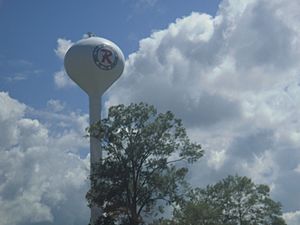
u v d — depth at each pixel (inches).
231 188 2770.7
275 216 2805.1
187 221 2305.6
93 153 2839.6
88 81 3053.6
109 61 3043.8
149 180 2539.4
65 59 3095.5
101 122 2588.6
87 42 3075.8
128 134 2561.5
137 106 2573.8
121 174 2524.6
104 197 2509.8
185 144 2596.0
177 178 2549.2
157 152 2556.6
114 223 2466.8
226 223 2583.7
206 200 2687.0
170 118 2571.4
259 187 2802.7
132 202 2532.0
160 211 2541.8
